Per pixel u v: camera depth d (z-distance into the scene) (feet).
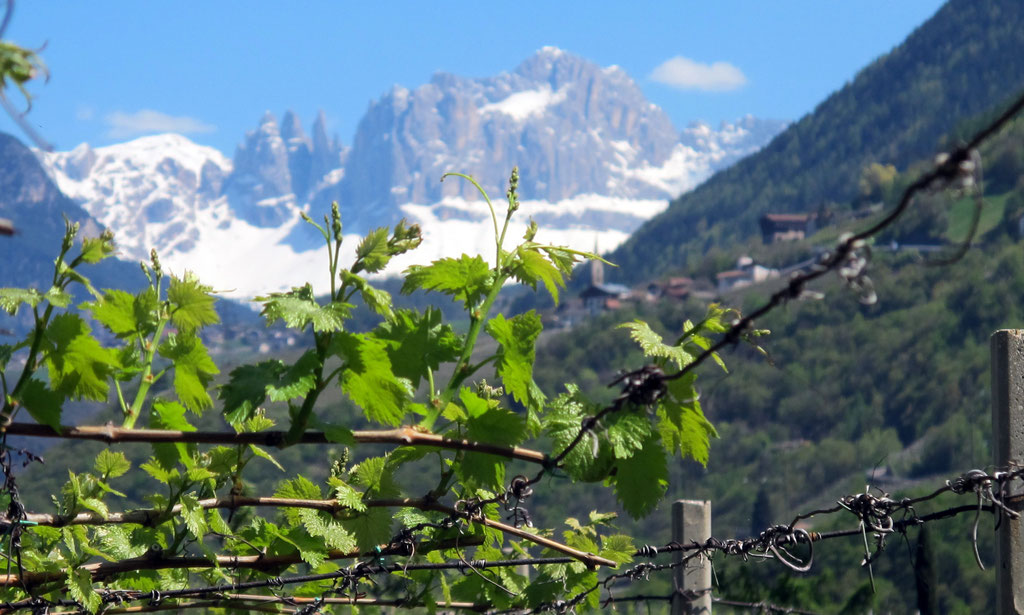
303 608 11.76
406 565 11.63
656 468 9.50
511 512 12.25
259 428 10.57
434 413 9.30
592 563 11.29
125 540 11.44
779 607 18.12
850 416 335.06
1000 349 11.87
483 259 9.63
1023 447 11.70
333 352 8.46
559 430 9.55
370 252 8.42
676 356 9.33
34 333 7.73
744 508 291.79
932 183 5.20
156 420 8.72
